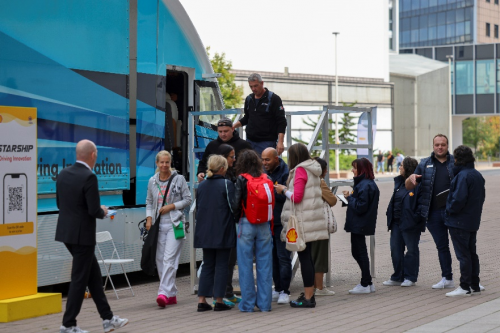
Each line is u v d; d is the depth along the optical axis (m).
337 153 44.62
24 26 8.83
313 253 9.27
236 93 36.19
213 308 8.50
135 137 10.32
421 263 12.21
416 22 98.31
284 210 8.41
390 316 7.80
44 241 8.95
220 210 8.23
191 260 9.80
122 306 8.84
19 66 8.75
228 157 8.88
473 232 9.06
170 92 11.68
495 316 7.57
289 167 8.48
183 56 11.37
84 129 9.51
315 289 9.40
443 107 68.31
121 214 10.02
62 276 9.16
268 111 9.62
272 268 8.84
